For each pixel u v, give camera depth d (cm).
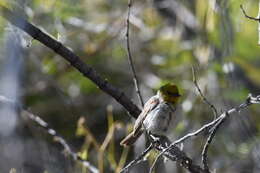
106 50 1517
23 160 1117
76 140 1406
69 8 1352
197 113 1288
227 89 1183
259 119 1280
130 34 1534
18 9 780
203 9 1215
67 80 1509
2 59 861
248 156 1241
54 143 1205
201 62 1266
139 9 1501
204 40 1257
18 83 904
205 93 1253
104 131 1463
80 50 1503
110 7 1530
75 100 1492
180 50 1438
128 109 858
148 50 1536
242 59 1408
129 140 952
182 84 1403
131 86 1492
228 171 1250
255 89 1373
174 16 1520
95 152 1313
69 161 1039
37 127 1155
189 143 1253
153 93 1414
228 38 1042
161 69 1502
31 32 773
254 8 1321
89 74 817
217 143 1290
